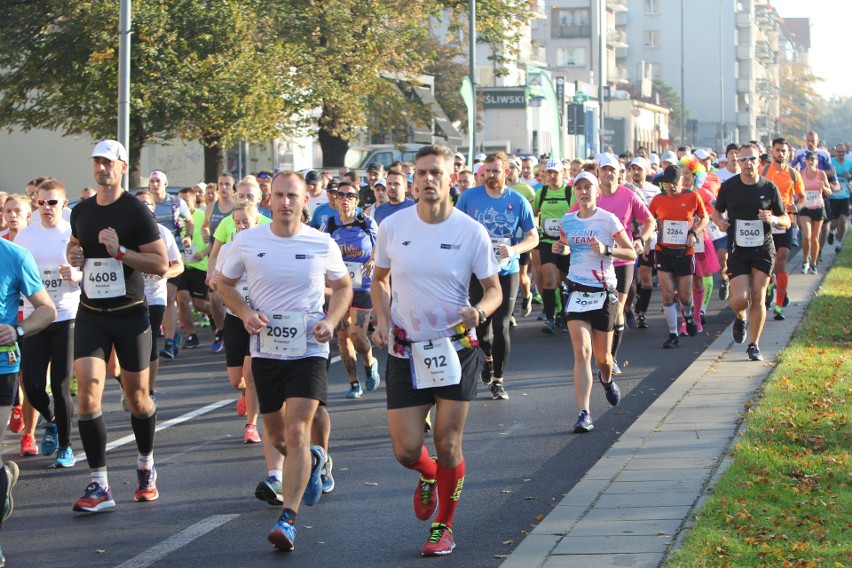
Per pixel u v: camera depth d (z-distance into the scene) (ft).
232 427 50.98
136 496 38.58
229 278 34.09
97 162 36.88
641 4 583.17
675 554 28.27
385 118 176.24
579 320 47.65
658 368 62.64
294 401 33.14
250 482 40.86
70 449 44.45
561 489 38.29
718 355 62.03
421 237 31.32
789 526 30.40
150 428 38.34
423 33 173.47
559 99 227.61
